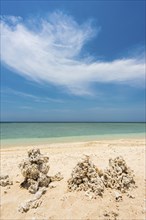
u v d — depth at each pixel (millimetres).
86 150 15297
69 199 5918
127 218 5113
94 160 11500
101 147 16828
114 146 17375
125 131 40781
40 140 22406
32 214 5359
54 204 5758
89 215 5215
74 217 5168
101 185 6305
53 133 34156
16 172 9023
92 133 34344
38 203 5762
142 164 10195
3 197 6297
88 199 5859
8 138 24688
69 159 11938
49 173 8711
